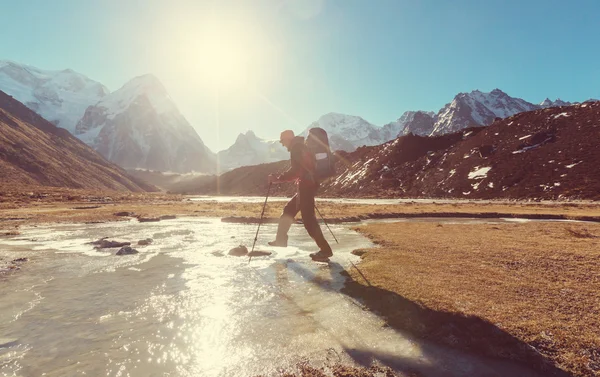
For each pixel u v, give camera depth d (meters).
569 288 4.76
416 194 88.94
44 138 163.75
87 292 5.20
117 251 8.59
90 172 154.50
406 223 16.98
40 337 3.62
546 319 3.69
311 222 6.90
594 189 55.31
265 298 4.94
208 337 3.66
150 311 4.42
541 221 19.97
